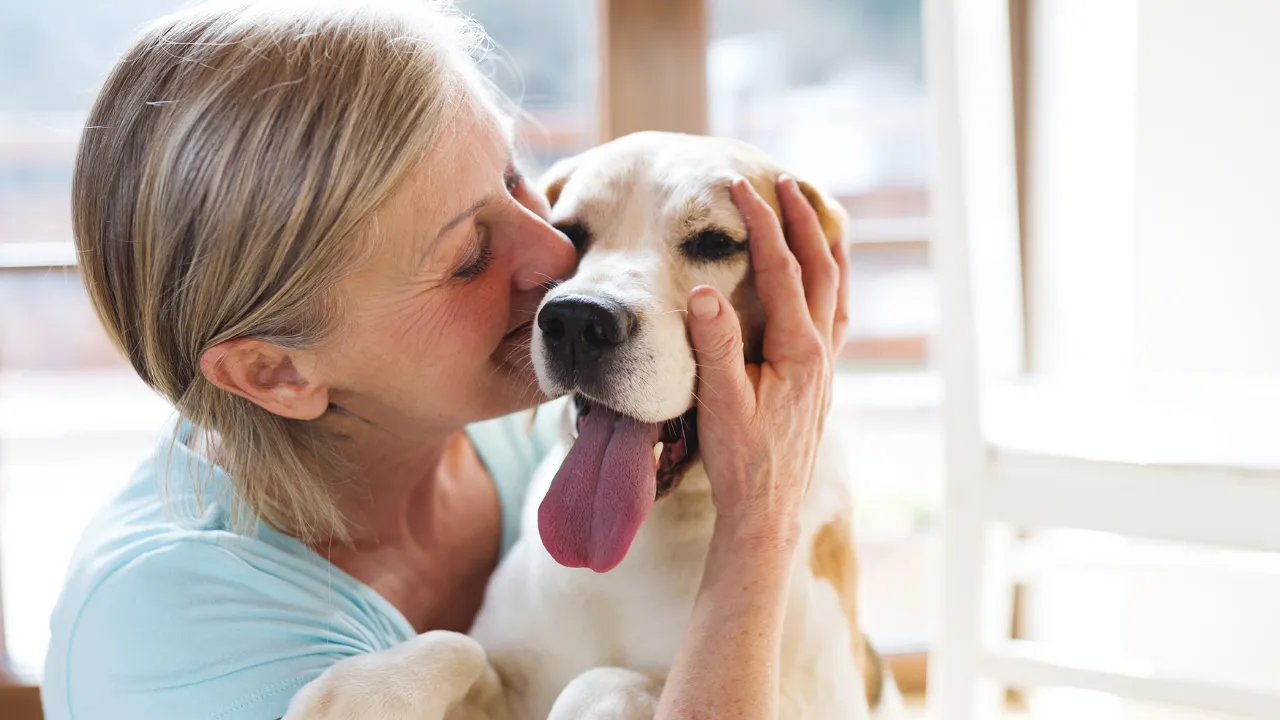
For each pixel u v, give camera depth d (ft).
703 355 2.96
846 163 10.45
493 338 3.32
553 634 3.70
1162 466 4.29
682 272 3.60
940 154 4.81
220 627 2.96
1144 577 6.15
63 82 8.35
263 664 2.96
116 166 2.93
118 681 2.91
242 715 2.90
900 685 7.14
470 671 3.29
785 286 3.22
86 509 8.46
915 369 10.07
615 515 3.23
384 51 2.95
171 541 3.06
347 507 3.58
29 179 8.77
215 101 2.81
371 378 3.17
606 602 3.63
